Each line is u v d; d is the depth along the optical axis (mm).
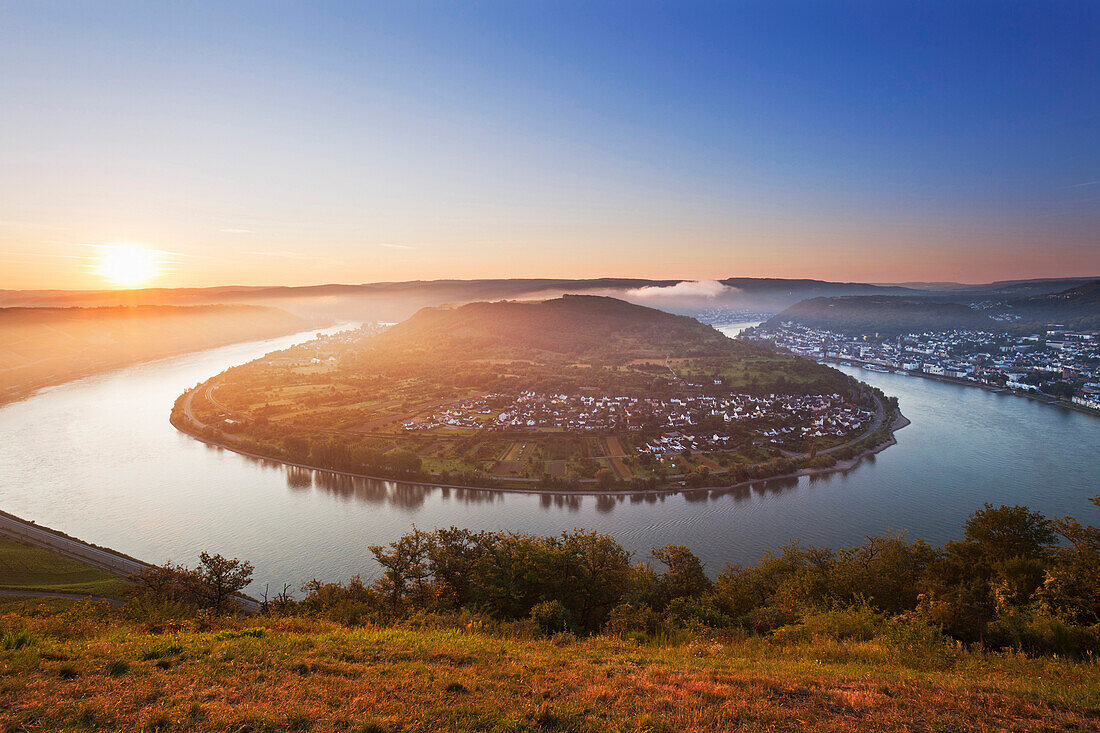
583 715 12031
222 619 21375
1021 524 37000
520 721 11438
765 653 18375
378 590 34719
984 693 13172
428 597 34719
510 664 15258
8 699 11852
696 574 43312
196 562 81500
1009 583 28828
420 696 12617
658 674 14719
